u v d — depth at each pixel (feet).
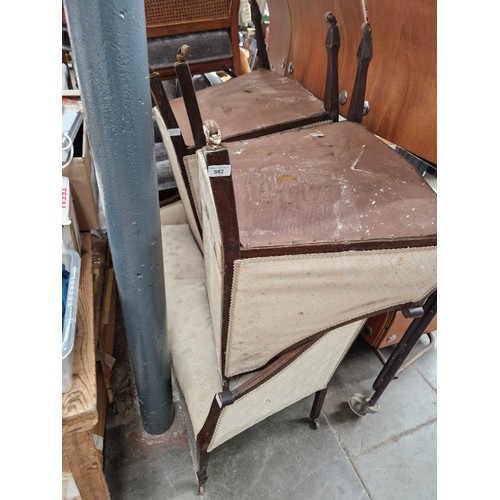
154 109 3.87
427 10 2.83
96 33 1.53
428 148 3.30
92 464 2.72
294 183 2.45
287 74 4.80
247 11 8.49
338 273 2.22
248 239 2.02
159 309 2.78
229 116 3.60
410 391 4.56
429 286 2.50
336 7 3.54
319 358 3.01
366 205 2.32
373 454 4.00
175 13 4.83
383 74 3.53
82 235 3.70
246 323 2.36
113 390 4.33
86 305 3.00
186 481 3.69
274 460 3.90
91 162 3.77
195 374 3.11
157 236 2.40
